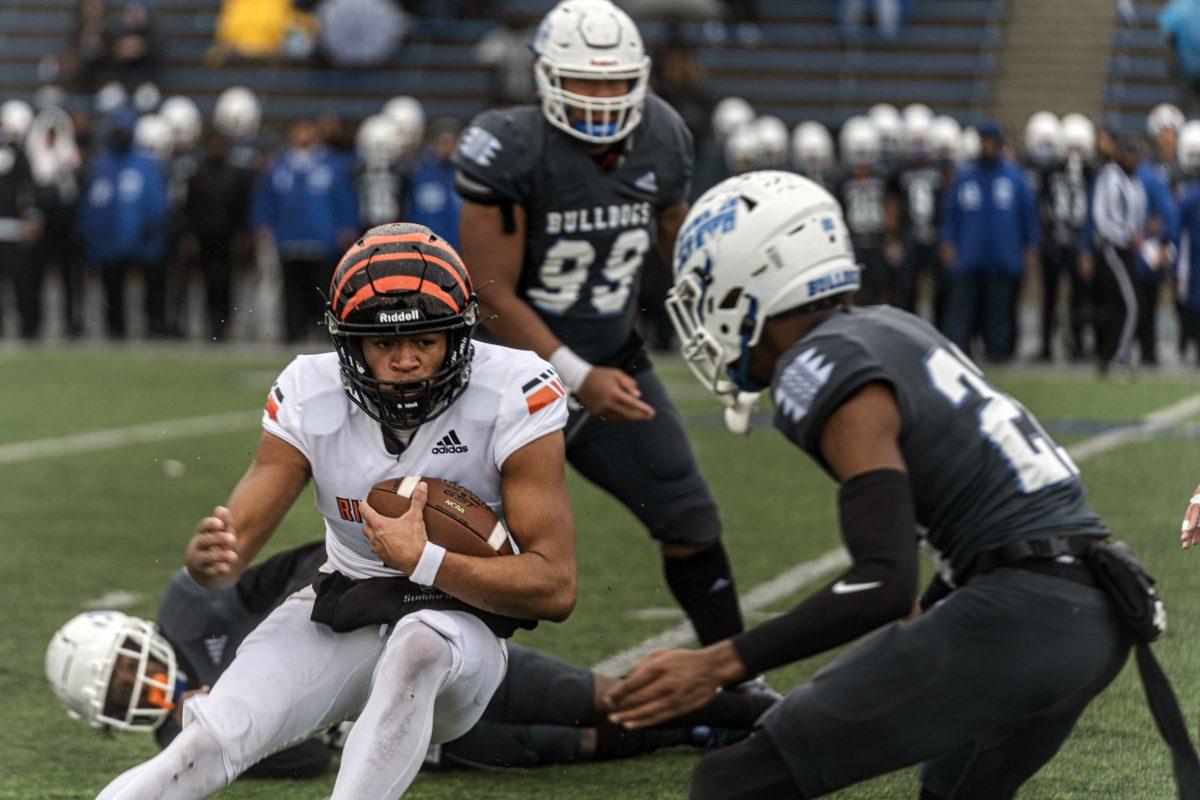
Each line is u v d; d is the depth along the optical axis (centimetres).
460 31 8306
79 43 7644
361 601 1098
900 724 998
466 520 1072
